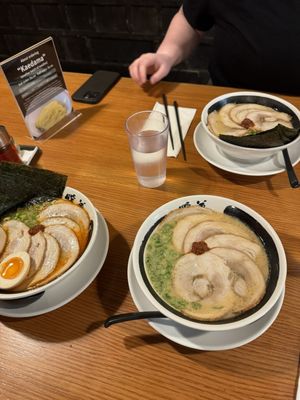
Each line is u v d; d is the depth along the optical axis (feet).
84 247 1.54
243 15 2.83
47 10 5.17
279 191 1.91
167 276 1.33
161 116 2.07
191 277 1.32
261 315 1.15
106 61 5.56
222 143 1.87
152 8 4.66
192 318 1.18
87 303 1.49
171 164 2.13
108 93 2.74
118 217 1.84
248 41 2.89
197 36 3.43
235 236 1.42
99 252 1.60
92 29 5.18
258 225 1.42
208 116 2.09
